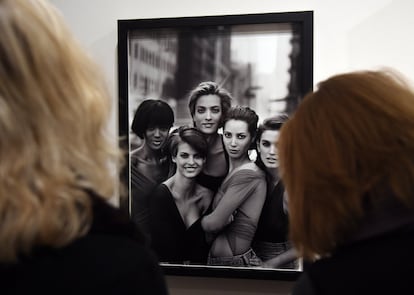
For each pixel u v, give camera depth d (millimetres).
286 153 578
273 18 1113
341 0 1133
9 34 372
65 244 389
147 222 1180
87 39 1243
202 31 1156
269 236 1128
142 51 1183
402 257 452
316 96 576
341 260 492
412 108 520
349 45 1133
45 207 363
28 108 370
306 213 541
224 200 1148
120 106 1186
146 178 1181
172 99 1169
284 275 1118
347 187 499
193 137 1160
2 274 375
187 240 1166
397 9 1112
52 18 415
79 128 402
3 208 354
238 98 1140
